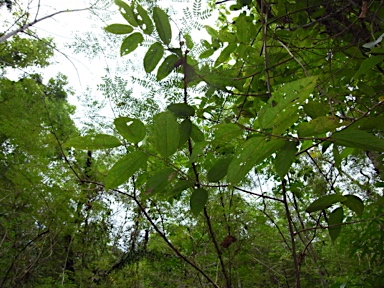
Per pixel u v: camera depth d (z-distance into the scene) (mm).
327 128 626
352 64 1595
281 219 3211
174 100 1142
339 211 1007
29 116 3205
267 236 2865
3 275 3367
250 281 2717
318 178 2996
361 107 1555
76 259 4078
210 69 1110
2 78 3887
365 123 778
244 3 1681
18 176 3096
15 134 3086
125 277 3895
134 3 918
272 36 1574
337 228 1000
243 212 2668
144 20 897
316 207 941
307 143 1230
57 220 3381
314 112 872
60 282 3529
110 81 1369
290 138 639
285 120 615
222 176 836
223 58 1451
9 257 3436
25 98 3717
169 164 736
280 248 3518
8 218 3428
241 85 1246
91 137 697
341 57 1766
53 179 3150
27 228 3393
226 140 659
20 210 3469
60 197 3234
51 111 3424
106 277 3918
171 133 677
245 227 2570
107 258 3904
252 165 633
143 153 710
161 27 886
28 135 3035
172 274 3646
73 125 3375
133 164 710
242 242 2543
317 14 1617
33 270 3510
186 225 2832
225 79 1116
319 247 3400
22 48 4180
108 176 710
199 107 1507
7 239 3373
